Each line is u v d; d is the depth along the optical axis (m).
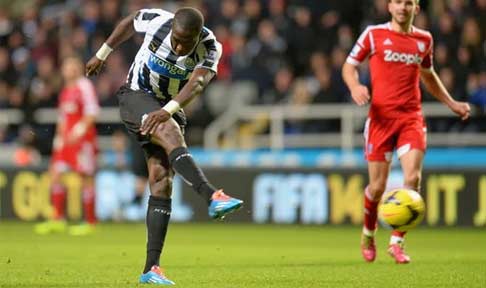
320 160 54.00
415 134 28.33
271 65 57.81
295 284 22.77
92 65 23.45
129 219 56.00
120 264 28.64
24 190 57.28
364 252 29.86
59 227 47.94
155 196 21.98
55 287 21.77
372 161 29.03
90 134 48.03
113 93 59.34
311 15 59.25
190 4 64.25
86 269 26.78
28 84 62.69
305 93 54.56
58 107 60.41
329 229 50.44
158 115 21.08
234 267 27.81
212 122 57.81
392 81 28.56
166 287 21.38
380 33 28.80
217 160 56.31
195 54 21.81
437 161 51.88
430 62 29.22
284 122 55.47
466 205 49.94
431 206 50.44
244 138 56.81
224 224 54.31
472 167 49.88
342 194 52.00
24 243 39.25
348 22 59.25
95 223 51.88
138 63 22.28
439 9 57.38
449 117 51.81
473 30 51.91
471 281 23.61
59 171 48.12
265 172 53.66
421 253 34.16
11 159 62.00
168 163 22.03
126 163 56.97
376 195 29.14
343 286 22.39
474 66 51.56
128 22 22.81
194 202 55.16
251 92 57.34
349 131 53.28
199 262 29.94
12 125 63.19
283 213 53.31
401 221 26.28
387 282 23.36
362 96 27.97
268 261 30.42
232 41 59.94
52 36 65.44
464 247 37.69
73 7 71.19
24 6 78.94
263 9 60.41
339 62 54.56
